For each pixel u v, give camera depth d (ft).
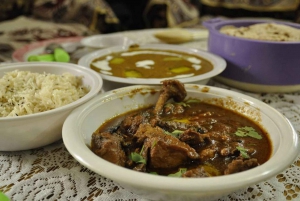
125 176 2.24
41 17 11.75
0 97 3.55
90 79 3.97
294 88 4.76
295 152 2.55
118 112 3.72
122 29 12.49
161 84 4.03
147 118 3.61
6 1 11.85
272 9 10.93
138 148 2.98
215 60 5.02
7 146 3.24
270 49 4.48
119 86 4.28
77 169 3.14
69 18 11.48
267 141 3.16
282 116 3.19
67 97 3.54
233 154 2.93
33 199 2.74
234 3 11.64
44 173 3.06
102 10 10.85
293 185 2.91
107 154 2.75
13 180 2.97
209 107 3.92
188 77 4.39
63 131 2.81
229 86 5.17
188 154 2.80
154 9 12.03
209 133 3.24
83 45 6.42
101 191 2.86
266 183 2.95
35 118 3.00
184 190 2.15
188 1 12.31
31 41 8.18
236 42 4.74
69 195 2.80
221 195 2.44
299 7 10.59
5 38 8.39
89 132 3.21
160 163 2.76
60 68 4.31
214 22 5.89
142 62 5.24
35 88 3.72
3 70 4.16
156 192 2.31
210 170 2.76
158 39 7.11
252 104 3.57
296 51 4.45
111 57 5.45
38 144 3.34
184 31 7.50
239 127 3.44
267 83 4.71
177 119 3.67
